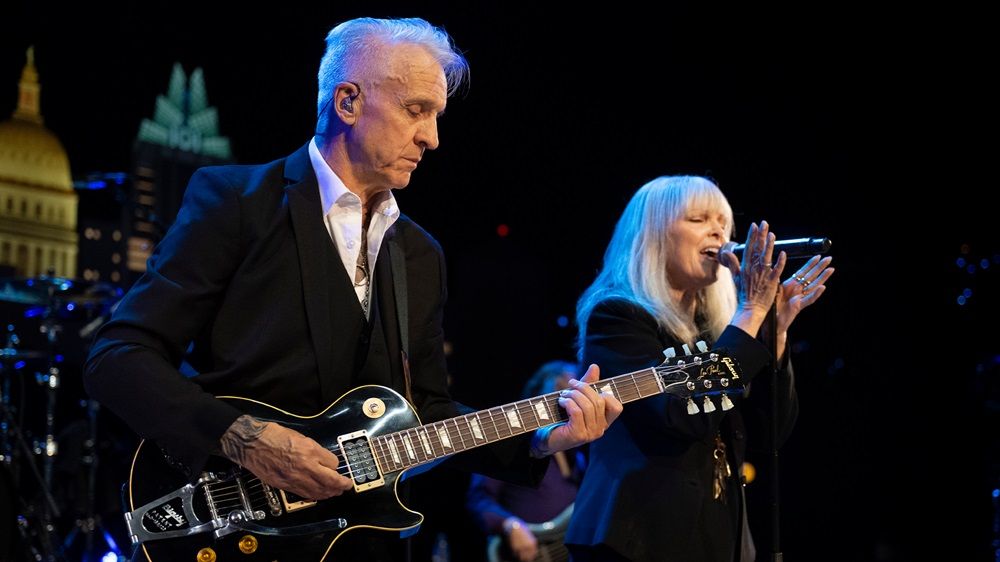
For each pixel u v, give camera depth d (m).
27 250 7.79
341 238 3.09
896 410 10.45
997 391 8.45
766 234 3.56
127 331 2.77
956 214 10.13
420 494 8.53
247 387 2.88
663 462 3.48
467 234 10.45
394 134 3.01
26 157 7.86
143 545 2.73
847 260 10.34
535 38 9.95
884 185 10.35
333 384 2.98
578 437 3.15
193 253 2.87
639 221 3.96
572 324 10.49
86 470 7.70
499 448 3.22
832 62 10.12
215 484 2.78
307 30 9.19
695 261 3.86
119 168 8.42
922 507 10.34
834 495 10.55
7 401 7.38
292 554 2.79
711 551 3.42
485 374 10.41
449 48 3.16
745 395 3.70
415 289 3.29
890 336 10.45
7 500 5.86
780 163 10.30
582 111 10.30
